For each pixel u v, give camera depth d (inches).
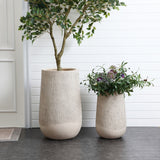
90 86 103.9
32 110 116.0
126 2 112.1
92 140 100.0
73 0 97.7
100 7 102.0
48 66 114.7
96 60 114.5
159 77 115.5
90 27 106.0
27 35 102.3
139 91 116.1
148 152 88.8
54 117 96.7
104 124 99.2
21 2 112.2
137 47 114.1
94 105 116.0
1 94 115.6
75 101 98.8
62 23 96.0
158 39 113.7
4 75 115.0
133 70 115.1
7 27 112.8
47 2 102.3
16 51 114.0
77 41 111.2
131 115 117.0
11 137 102.2
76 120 98.9
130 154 87.2
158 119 117.1
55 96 96.5
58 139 100.3
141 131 110.5
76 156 85.6
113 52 114.3
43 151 89.6
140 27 113.2
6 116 117.0
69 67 114.5
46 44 113.6
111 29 113.3
